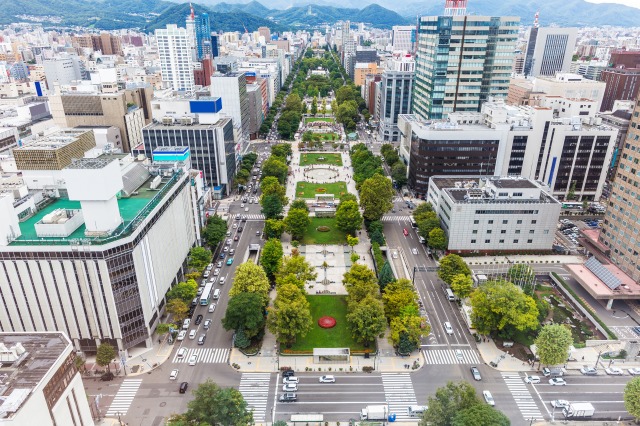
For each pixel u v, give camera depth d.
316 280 192.75
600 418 125.88
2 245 129.75
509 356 149.50
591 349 152.00
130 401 130.50
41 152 185.25
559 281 187.50
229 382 138.38
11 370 98.81
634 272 178.88
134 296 142.38
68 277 134.12
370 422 121.25
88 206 135.12
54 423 99.12
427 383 138.38
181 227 186.00
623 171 185.75
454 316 169.25
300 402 131.00
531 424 123.62
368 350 150.62
